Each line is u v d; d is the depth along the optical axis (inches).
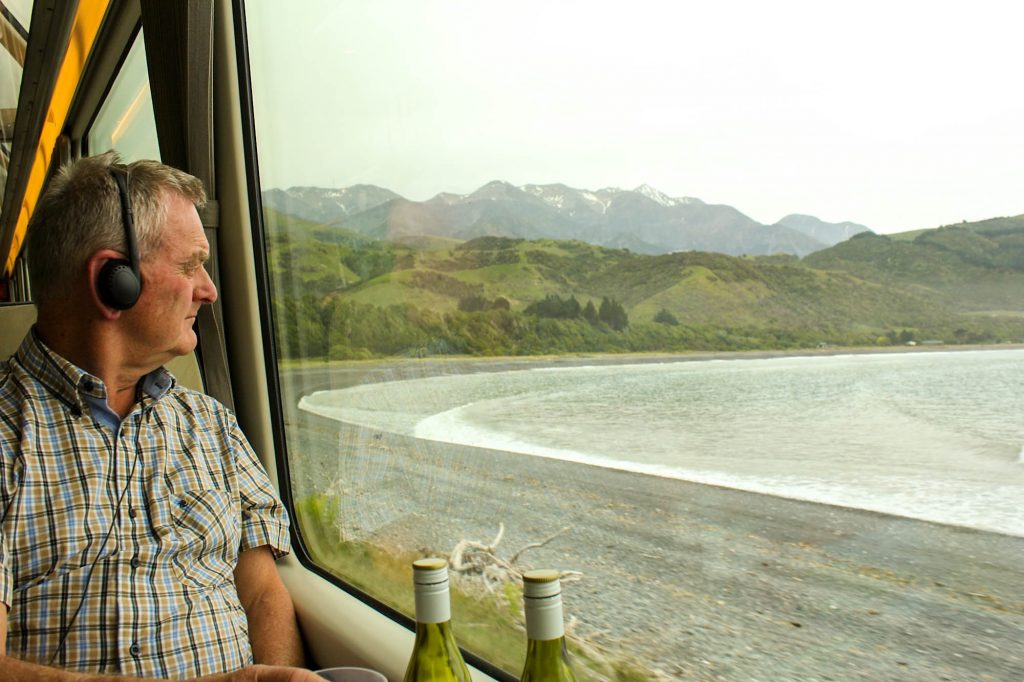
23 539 50.3
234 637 56.5
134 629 51.4
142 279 54.4
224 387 86.5
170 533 55.2
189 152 82.8
